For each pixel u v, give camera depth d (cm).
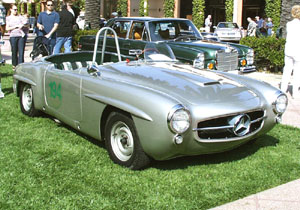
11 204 346
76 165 434
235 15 3172
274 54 1186
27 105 626
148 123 389
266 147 514
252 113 447
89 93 461
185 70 503
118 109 427
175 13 3619
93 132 468
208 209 346
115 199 360
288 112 720
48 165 432
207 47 871
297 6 807
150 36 912
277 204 358
